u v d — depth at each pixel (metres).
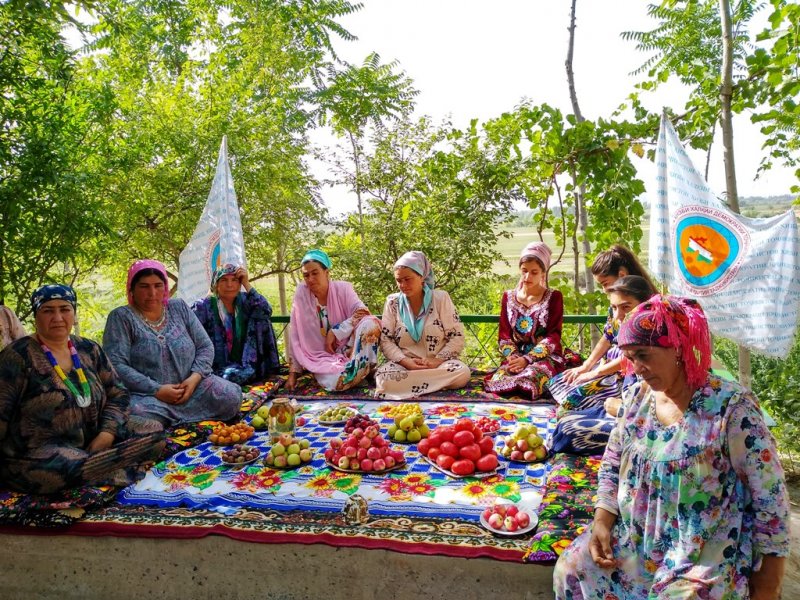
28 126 5.80
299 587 3.21
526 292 5.86
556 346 5.63
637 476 2.53
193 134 9.30
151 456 4.04
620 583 2.55
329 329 6.25
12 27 5.43
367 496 3.62
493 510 3.28
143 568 3.36
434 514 3.38
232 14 13.48
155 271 4.96
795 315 5.19
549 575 2.91
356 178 10.19
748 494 2.33
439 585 3.04
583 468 3.79
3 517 3.46
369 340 5.88
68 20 5.56
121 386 4.21
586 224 7.29
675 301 2.43
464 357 8.18
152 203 9.30
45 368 3.75
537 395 5.38
